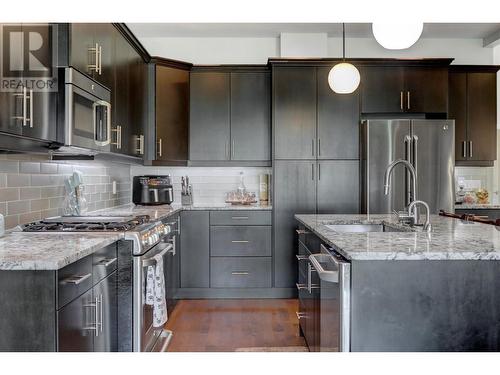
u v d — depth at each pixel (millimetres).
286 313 3766
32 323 1500
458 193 4984
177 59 4805
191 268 4301
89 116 2508
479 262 1631
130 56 3549
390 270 1635
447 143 4203
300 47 4629
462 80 4773
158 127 4281
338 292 1676
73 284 1653
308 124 4387
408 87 4426
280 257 4324
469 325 1625
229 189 4867
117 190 4340
